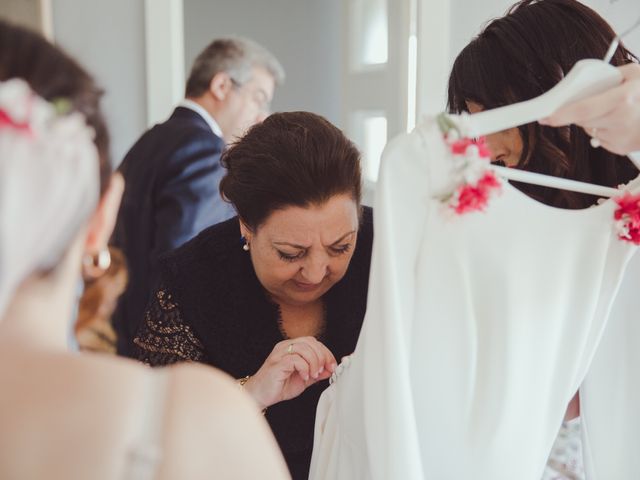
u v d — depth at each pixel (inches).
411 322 38.0
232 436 23.0
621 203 39.0
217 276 56.8
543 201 45.6
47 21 95.5
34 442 21.3
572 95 35.4
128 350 89.6
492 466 40.3
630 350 43.7
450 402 39.2
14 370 22.2
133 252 90.4
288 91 174.4
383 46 113.7
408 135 36.0
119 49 99.0
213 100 97.1
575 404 47.7
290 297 54.6
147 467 21.5
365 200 121.1
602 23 44.4
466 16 101.9
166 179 88.4
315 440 46.0
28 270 22.5
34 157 21.8
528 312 38.8
